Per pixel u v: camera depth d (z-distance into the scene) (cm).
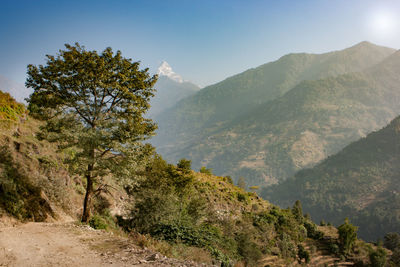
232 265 1459
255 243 2966
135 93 1633
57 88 1493
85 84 1465
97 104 1526
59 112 1459
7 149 1550
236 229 3058
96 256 848
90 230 1262
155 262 812
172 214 1952
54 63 1470
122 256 860
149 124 1659
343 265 5131
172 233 1612
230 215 3531
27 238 975
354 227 5753
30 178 1545
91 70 1481
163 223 1747
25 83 1480
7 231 1020
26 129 1944
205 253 1410
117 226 1916
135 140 1548
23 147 1711
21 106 2084
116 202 2261
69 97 1521
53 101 1470
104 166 1502
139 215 1934
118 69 1591
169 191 2238
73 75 1491
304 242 5472
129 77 1599
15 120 1895
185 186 2670
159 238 1520
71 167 1570
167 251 1084
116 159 1579
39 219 1341
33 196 1435
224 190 4534
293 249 4025
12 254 780
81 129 1449
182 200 2527
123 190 2470
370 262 5503
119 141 1523
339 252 5556
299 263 3881
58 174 1862
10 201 1245
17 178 1430
